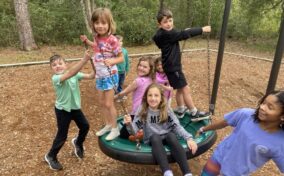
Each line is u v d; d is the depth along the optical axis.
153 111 3.83
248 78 8.93
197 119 4.54
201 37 14.99
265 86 8.41
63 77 3.91
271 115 2.72
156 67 4.88
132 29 12.91
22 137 5.32
